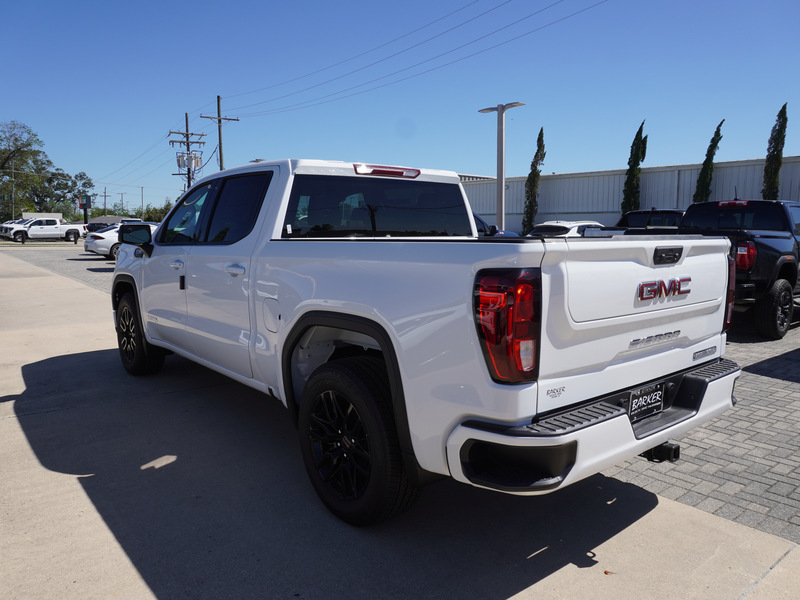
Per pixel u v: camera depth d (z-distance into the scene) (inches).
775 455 151.9
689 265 111.0
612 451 92.8
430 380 94.9
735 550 108.3
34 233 1699.1
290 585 98.0
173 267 178.1
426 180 171.0
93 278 628.4
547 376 88.0
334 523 118.0
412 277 98.3
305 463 125.0
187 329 173.8
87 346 284.2
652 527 116.6
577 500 128.2
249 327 142.6
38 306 418.6
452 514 122.0
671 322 109.7
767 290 279.4
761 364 241.4
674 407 114.3
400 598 94.7
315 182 147.6
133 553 106.9
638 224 557.6
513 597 94.9
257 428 171.0
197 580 99.1
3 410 186.2
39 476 138.8
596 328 93.0
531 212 1075.3
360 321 107.2
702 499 128.4
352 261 110.8
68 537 112.0
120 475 139.6
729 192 871.1
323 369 116.0
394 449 105.0
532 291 84.0
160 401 195.3
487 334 85.6
